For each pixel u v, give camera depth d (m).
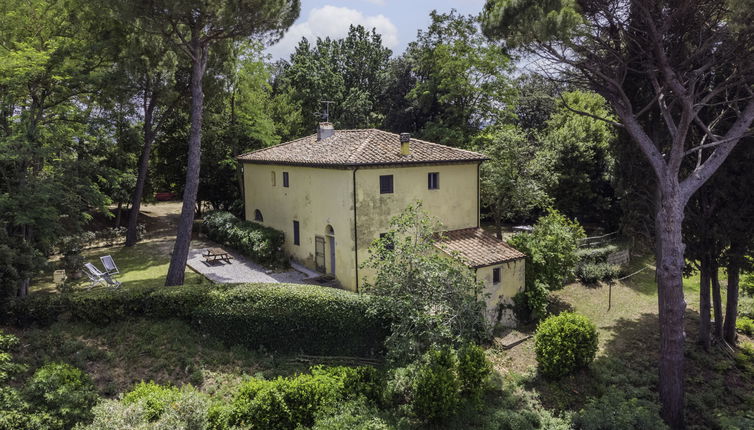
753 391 14.94
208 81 27.03
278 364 13.90
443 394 12.24
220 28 18.34
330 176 19.88
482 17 14.91
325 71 45.94
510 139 23.78
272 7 17.58
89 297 14.59
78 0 20.66
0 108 18.05
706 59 14.09
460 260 16.12
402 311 13.46
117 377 12.48
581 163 28.83
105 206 20.73
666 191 14.05
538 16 12.92
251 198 27.94
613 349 17.08
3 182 16.55
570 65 14.74
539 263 18.97
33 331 13.70
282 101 39.44
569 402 13.83
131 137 25.89
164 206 44.09
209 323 14.58
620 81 15.01
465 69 33.78
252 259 24.17
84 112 23.25
